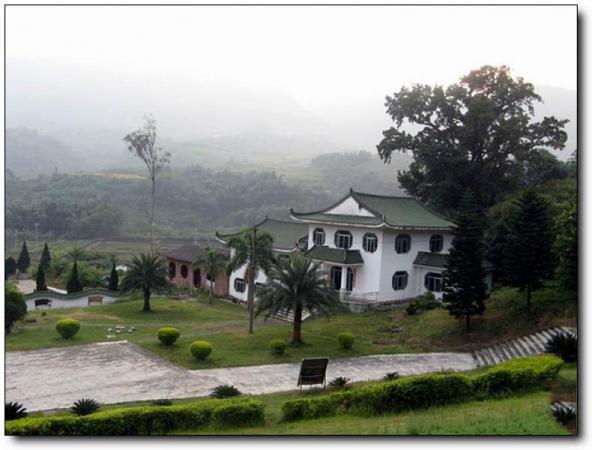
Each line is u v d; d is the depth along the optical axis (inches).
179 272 2272.4
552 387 737.0
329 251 1705.2
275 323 1486.2
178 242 3934.5
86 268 2422.5
